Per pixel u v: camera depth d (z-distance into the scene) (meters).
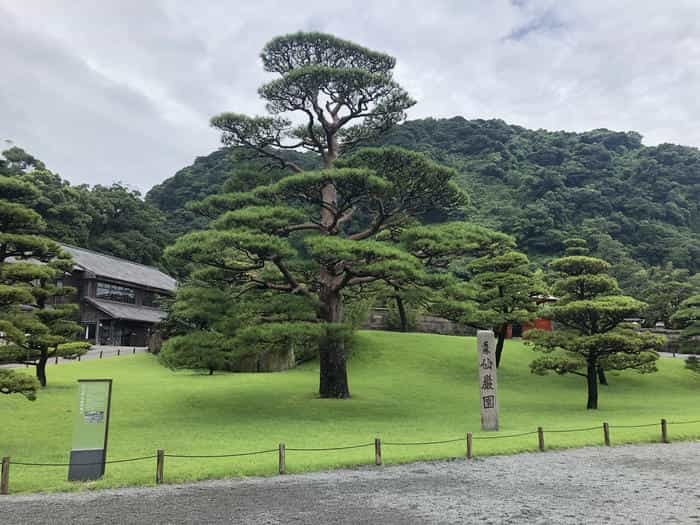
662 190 92.88
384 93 25.64
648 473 12.73
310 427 18.36
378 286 27.11
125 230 75.69
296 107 26.28
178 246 20.41
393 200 24.70
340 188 21.91
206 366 21.25
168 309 43.22
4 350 19.78
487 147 100.19
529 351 40.16
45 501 10.12
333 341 23.52
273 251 20.05
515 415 22.44
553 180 88.44
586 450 15.61
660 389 32.38
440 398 26.52
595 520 9.17
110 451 14.41
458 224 24.39
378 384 29.72
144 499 10.27
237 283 23.95
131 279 55.62
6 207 18.42
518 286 35.34
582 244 44.62
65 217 64.69
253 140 26.73
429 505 9.96
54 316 25.58
